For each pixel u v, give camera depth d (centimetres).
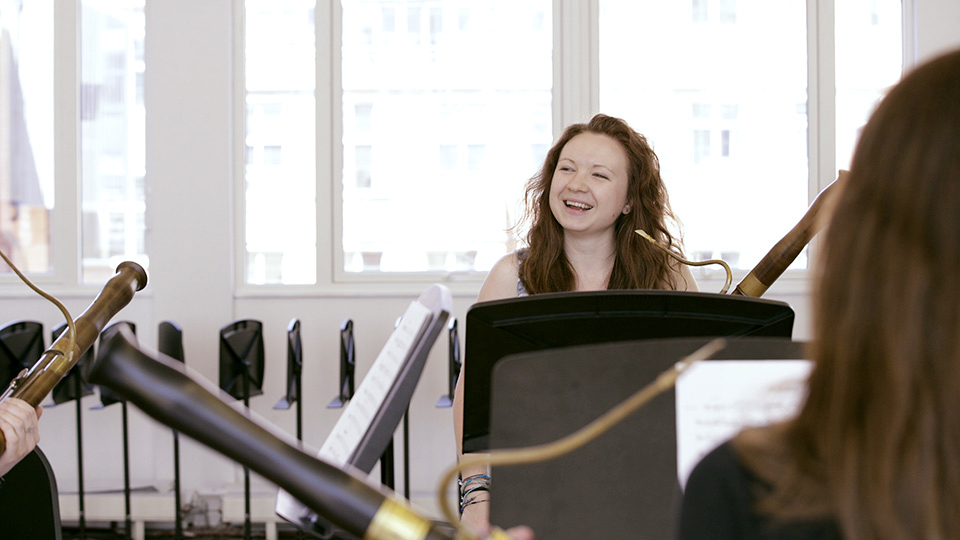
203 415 65
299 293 380
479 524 162
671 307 132
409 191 392
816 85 384
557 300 131
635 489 93
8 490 156
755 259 391
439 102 390
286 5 387
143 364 65
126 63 391
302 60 388
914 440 58
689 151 390
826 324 63
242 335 321
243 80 385
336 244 388
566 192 207
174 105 377
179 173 378
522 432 97
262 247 392
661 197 220
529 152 390
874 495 59
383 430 93
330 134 386
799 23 387
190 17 376
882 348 59
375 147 391
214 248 379
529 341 133
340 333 354
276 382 382
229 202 379
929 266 58
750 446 67
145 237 394
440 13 387
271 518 369
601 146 210
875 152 62
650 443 93
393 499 67
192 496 376
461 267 393
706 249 392
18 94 392
